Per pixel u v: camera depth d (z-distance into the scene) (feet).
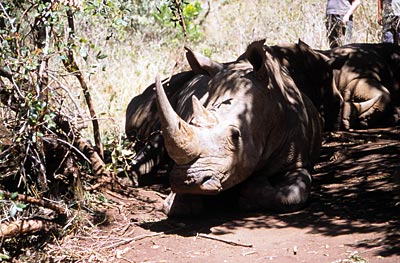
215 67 25.68
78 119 26.13
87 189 25.86
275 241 22.18
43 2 23.29
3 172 23.43
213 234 23.09
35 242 22.72
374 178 27.68
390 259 19.70
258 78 24.90
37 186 23.56
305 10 53.52
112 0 22.67
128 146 28.30
